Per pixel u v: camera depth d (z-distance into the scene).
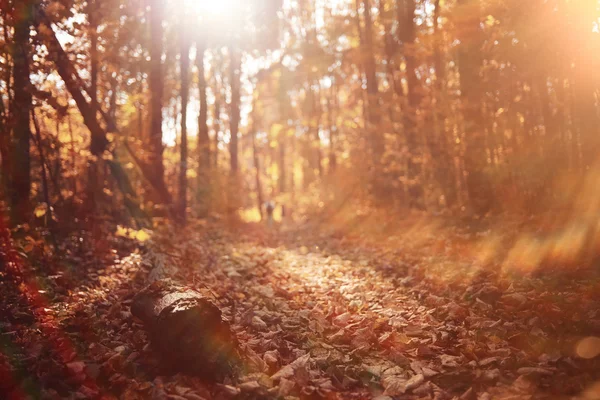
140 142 13.59
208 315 4.25
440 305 6.08
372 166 17.78
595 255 6.81
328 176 22.83
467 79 10.41
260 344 4.89
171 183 20.92
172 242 10.94
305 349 4.93
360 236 13.38
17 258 6.59
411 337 5.15
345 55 21.03
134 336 4.90
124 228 10.38
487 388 3.99
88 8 8.73
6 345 4.57
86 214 10.16
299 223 22.19
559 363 4.23
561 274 6.41
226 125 28.61
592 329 4.74
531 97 9.70
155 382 4.07
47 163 9.44
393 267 8.63
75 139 10.88
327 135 29.45
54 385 3.93
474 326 5.26
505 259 7.54
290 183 43.81
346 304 6.42
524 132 10.01
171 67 22.61
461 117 11.12
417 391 3.99
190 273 7.67
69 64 8.99
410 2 14.18
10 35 7.86
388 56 17.28
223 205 19.73
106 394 3.94
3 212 7.25
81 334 5.04
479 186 11.02
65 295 6.56
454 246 9.01
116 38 10.72
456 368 4.36
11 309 5.57
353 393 4.04
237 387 3.94
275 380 4.16
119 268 8.24
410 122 14.34
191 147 24.22
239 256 10.32
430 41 10.97
